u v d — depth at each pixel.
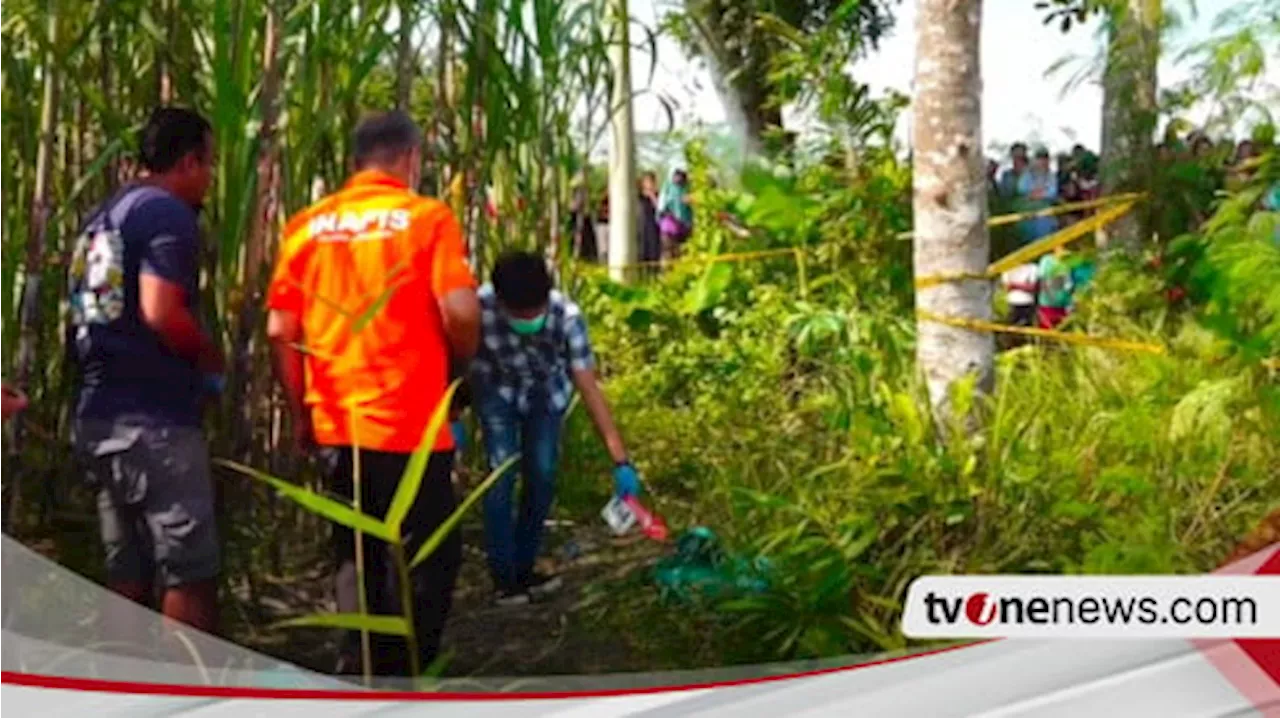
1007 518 3.82
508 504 4.09
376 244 3.13
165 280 3.08
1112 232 5.88
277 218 4.13
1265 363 4.36
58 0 3.66
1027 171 6.74
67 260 4.16
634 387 6.07
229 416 4.01
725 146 7.37
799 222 6.67
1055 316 6.48
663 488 5.06
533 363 4.12
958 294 4.57
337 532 3.27
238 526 4.02
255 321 4.04
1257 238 4.46
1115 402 4.70
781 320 6.38
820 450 4.79
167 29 4.08
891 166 6.64
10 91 4.13
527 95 4.71
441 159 4.80
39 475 4.09
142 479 3.15
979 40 4.58
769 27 6.96
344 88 4.13
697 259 7.18
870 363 5.19
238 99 3.84
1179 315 5.25
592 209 6.89
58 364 4.09
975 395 4.40
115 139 3.84
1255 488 4.01
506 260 4.07
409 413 3.14
